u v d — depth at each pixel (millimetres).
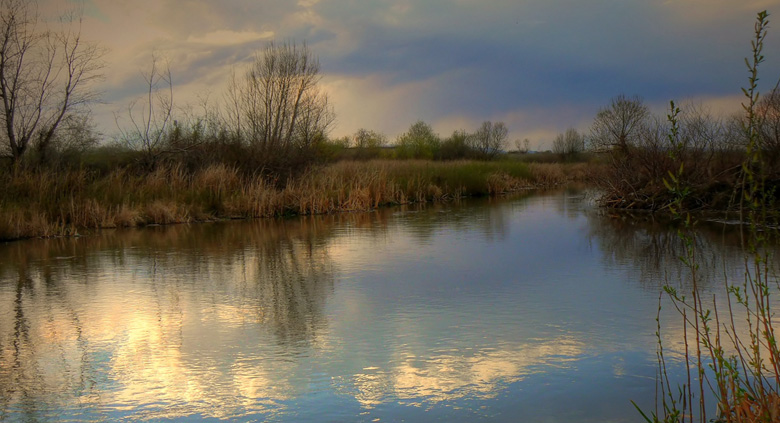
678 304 8008
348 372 5793
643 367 5789
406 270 10680
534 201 27078
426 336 6840
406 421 4781
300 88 26750
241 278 10219
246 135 26094
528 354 6203
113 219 18297
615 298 8406
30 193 18781
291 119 26953
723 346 6273
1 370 6023
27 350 6617
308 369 5887
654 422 4344
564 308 7922
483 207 24109
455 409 4977
